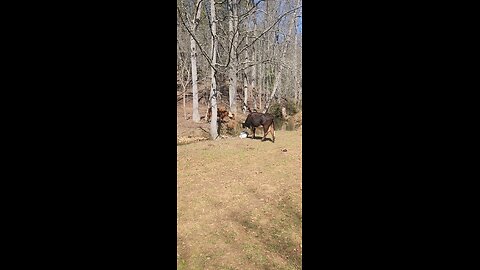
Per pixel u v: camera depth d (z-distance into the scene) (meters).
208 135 9.93
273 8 15.07
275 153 6.53
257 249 3.16
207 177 5.13
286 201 4.21
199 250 3.14
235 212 3.90
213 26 9.16
